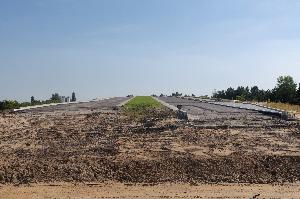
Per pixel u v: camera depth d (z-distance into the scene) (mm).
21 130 30344
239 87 108812
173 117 39781
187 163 17703
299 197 13734
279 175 16688
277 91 76938
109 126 32375
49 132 28953
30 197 13719
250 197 13719
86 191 14422
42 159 18828
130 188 14812
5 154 20297
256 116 40438
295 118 37156
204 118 37969
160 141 23734
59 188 14789
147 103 74438
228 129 28812
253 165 17656
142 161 17938
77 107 62281
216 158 18438
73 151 21000
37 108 59906
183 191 14438
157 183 15523
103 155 19703
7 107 59500
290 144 22641
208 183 15555
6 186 15094
